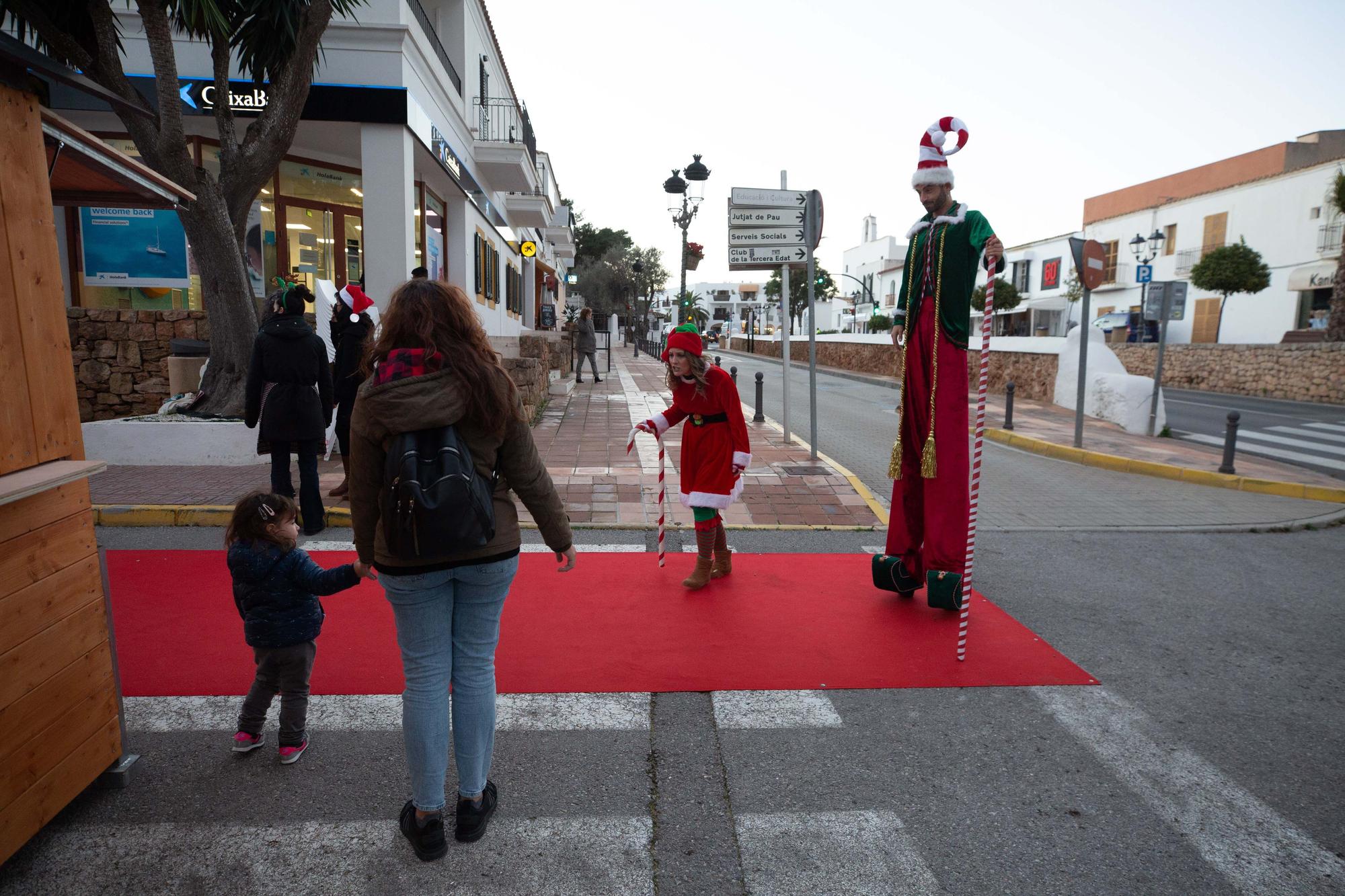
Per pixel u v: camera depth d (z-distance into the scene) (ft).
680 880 8.09
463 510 7.32
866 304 244.22
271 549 9.67
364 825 8.86
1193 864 8.50
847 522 23.04
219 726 10.84
